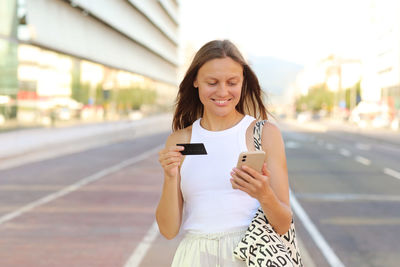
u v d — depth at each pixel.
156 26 74.69
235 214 1.94
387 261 5.45
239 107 2.25
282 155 1.99
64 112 32.94
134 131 39.72
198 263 1.93
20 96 25.58
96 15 37.03
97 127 40.41
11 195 9.70
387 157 19.94
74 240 6.27
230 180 1.79
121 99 54.25
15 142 21.53
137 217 7.68
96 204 8.77
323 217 7.90
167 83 94.00
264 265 1.80
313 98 140.12
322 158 18.81
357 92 92.69
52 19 28.22
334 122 85.69
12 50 24.48
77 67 35.94
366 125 61.97
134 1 53.44
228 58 1.93
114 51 47.09
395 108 61.41
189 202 2.02
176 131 2.20
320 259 5.53
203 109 2.29
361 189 10.92
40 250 5.80
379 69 71.12
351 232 6.86
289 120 106.69
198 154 1.92
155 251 5.77
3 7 23.27
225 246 1.91
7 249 5.84
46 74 29.33
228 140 2.00
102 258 5.47
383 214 8.16
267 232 1.86
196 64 1.99
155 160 17.20
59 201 9.06
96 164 15.75
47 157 17.88
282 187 1.93
